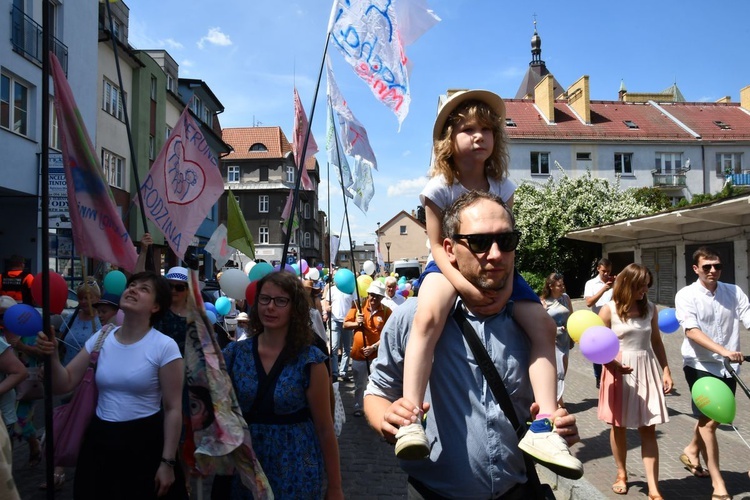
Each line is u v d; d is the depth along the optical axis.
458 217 1.83
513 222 1.82
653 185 35.09
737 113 39.09
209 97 31.20
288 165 54.97
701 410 3.48
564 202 28.47
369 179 10.02
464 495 1.80
